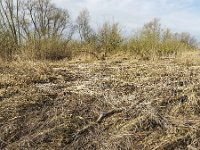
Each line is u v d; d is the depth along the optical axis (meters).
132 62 8.70
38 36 11.09
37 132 4.66
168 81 5.87
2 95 5.55
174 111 4.87
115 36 12.19
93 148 4.34
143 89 5.58
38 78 6.33
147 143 4.29
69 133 4.60
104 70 7.22
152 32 11.62
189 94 5.18
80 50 11.41
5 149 4.41
